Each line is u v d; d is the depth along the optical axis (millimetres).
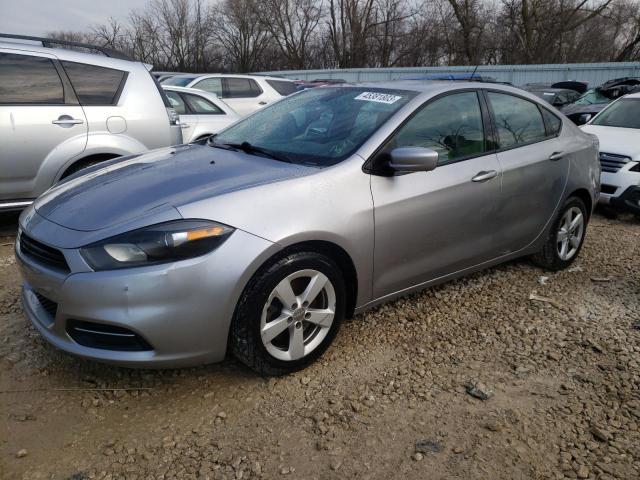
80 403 2635
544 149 4047
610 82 16453
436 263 3406
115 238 2424
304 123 3535
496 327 3469
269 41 37406
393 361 3043
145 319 2385
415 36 33688
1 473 2186
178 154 3480
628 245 5367
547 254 4359
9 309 3562
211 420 2525
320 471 2221
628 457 2318
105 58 5410
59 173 5000
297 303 2754
